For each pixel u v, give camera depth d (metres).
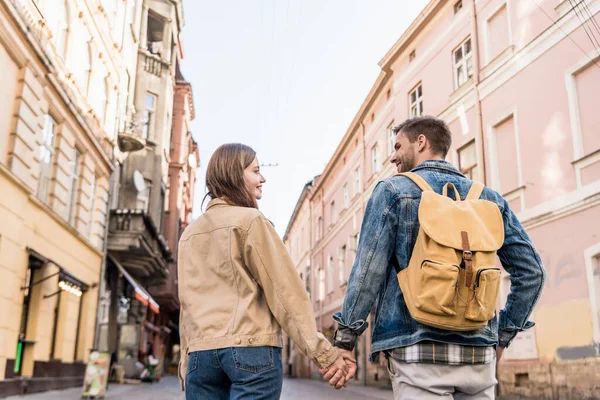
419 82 18.91
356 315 2.21
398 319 2.18
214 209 2.41
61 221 13.62
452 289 1.99
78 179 15.58
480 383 2.13
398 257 2.23
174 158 32.53
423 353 2.08
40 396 11.41
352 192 27.69
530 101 12.74
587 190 10.86
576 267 10.98
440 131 2.54
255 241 2.28
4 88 10.76
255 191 2.53
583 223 10.91
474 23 15.38
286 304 2.21
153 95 23.88
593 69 11.09
